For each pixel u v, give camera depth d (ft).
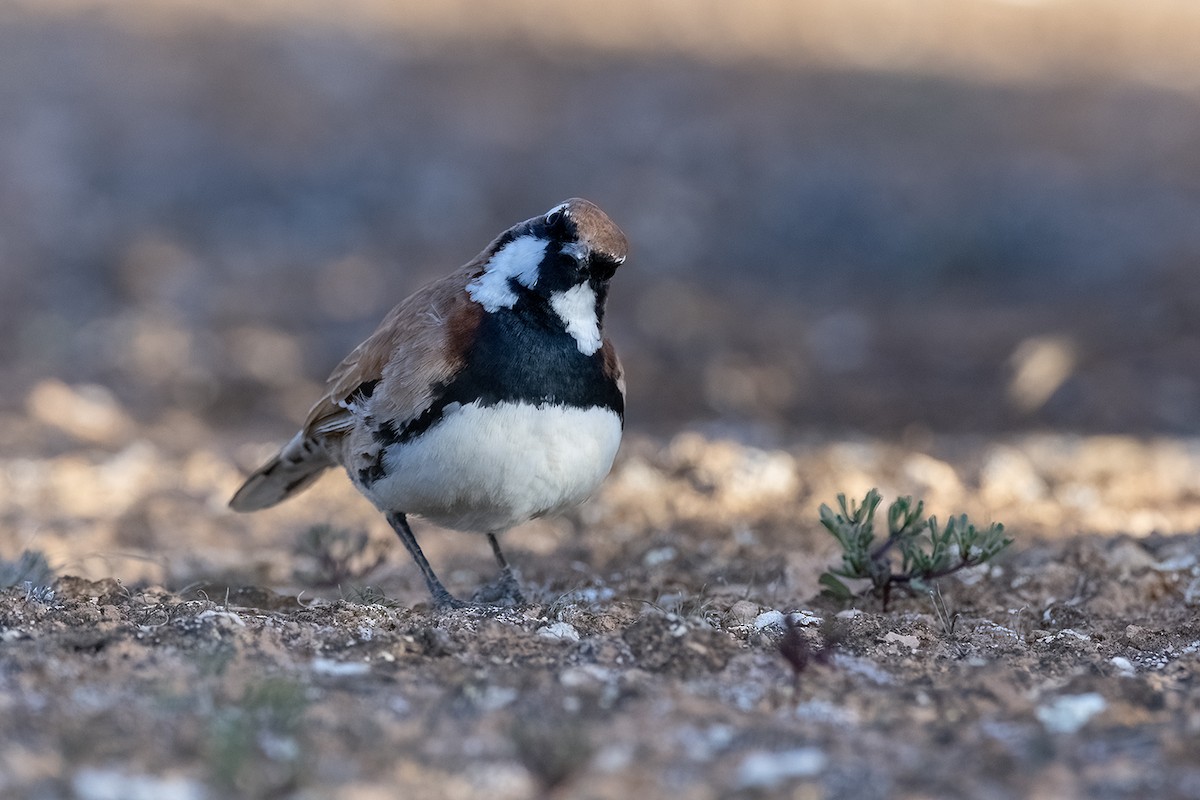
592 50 108.17
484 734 17.16
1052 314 71.72
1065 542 31.27
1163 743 16.92
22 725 16.78
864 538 26.58
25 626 21.74
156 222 79.56
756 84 102.32
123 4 110.52
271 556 33.86
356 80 99.25
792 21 118.93
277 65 100.37
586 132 92.84
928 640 22.97
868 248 80.38
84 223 78.43
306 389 61.26
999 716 18.37
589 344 25.08
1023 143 93.50
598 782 15.87
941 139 93.30
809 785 15.71
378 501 26.66
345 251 78.28
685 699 18.65
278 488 31.27
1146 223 81.30
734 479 40.55
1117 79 108.06
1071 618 25.63
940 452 48.88
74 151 84.58
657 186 85.46
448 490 25.21
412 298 26.40
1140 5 130.62
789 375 63.16
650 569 30.53
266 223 80.89
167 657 19.71
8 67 94.79
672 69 105.09
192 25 107.04
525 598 27.55
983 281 78.28
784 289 76.64
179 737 16.60
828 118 96.43
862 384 62.03
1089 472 43.57
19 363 62.69
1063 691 19.39
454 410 24.58
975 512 36.58
